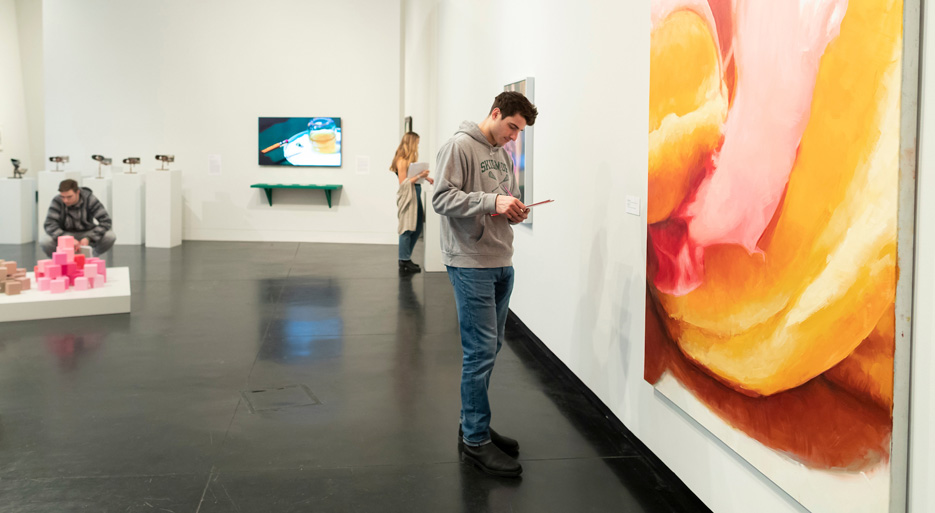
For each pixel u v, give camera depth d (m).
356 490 2.91
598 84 3.77
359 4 11.28
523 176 5.34
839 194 1.83
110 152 11.27
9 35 12.68
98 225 7.87
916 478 1.66
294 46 11.30
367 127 11.43
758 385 2.22
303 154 11.41
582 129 4.04
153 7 11.16
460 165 3.08
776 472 2.14
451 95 8.92
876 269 1.71
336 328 5.73
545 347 4.97
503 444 3.31
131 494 2.85
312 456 3.25
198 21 11.20
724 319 2.42
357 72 11.37
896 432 1.68
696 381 2.63
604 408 3.80
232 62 11.28
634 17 3.26
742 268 2.30
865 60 1.72
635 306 3.32
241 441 3.41
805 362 1.99
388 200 11.52
